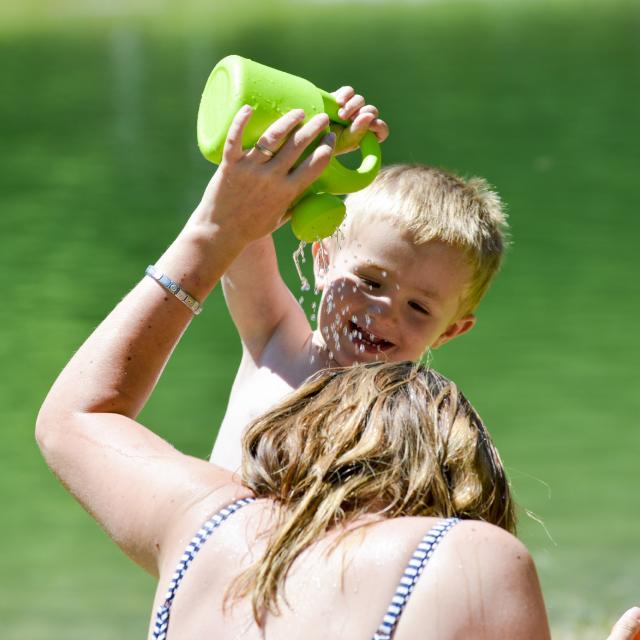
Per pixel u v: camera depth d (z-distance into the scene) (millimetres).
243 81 5324
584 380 24766
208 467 4852
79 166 51688
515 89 65938
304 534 4383
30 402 25000
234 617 4367
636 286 31000
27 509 20047
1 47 95562
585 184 43375
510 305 30047
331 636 4195
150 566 4734
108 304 31984
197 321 29125
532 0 115875
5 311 31375
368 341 6730
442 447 4621
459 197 6895
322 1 119062
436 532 4293
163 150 54531
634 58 75812
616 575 16406
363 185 5672
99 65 83125
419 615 4145
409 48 84938
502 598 4160
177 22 107188
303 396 4910
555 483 19891
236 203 5008
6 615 16406
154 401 24188
